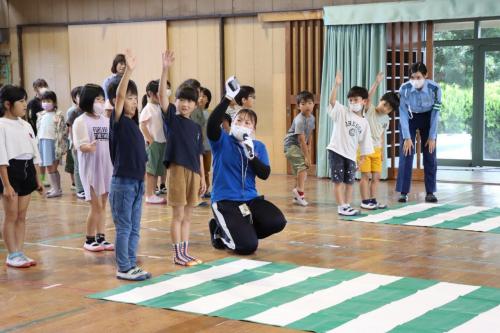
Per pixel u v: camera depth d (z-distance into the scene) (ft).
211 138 18.48
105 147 19.13
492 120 39.22
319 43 36.47
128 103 16.33
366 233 21.49
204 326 12.91
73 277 16.61
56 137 30.19
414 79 27.02
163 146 27.35
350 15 34.78
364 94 24.57
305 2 36.76
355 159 24.79
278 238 20.76
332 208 26.27
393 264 17.49
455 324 12.64
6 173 17.06
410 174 27.73
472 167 39.55
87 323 13.20
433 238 20.68
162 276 16.44
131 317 13.50
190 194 17.60
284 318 13.19
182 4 40.24
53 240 21.07
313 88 36.88
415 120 27.61
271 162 38.65
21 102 17.22
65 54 44.16
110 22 42.45
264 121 38.68
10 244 17.74
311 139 36.63
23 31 45.29
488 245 19.71
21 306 14.33
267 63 38.29
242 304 14.12
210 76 39.96
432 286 15.28
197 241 20.44
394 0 34.71
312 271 16.72
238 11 38.68
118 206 16.24
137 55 41.83
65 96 44.45
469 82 39.55
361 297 14.46
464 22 39.17
